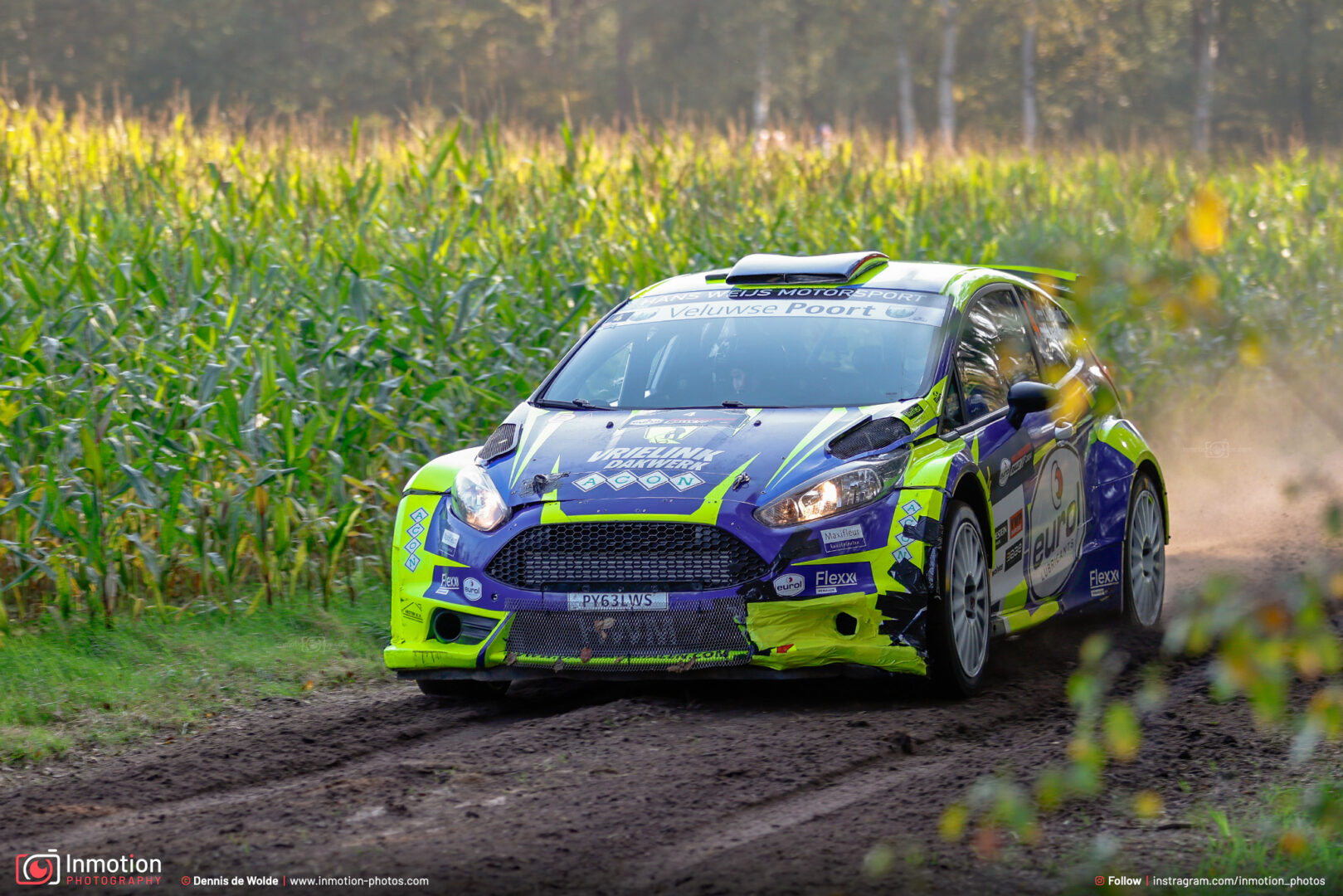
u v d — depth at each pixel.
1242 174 64.44
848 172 50.62
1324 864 11.36
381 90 158.88
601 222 41.72
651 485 17.25
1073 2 180.75
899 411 18.36
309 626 23.44
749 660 16.72
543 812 13.54
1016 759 14.88
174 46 157.38
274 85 154.88
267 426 25.62
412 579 18.17
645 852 12.35
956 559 17.62
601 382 20.44
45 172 43.97
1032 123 167.12
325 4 167.75
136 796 15.01
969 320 20.66
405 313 31.20
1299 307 46.53
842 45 184.25
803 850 12.24
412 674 18.28
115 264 31.69
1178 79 186.12
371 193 37.62
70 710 18.89
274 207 40.03
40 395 25.56
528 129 53.47
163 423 25.92
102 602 22.64
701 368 20.06
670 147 52.03
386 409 26.88
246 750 16.73
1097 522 22.19
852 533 16.92
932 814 13.18
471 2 175.12
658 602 16.91
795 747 15.50
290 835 13.12
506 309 30.66
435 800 14.09
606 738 16.06
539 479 17.81
